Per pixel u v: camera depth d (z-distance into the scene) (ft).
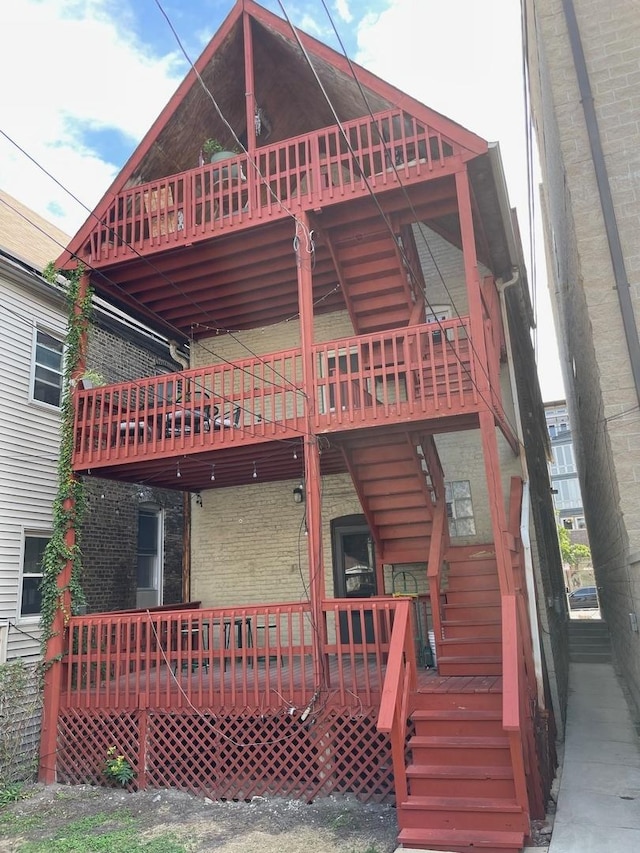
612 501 24.21
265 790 20.93
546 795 18.90
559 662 31.99
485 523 28.48
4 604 30.09
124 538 39.04
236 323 34.58
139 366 42.29
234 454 26.03
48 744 23.94
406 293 27.84
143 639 29.89
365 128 27.14
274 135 33.27
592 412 28.14
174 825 18.92
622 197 21.03
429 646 25.14
